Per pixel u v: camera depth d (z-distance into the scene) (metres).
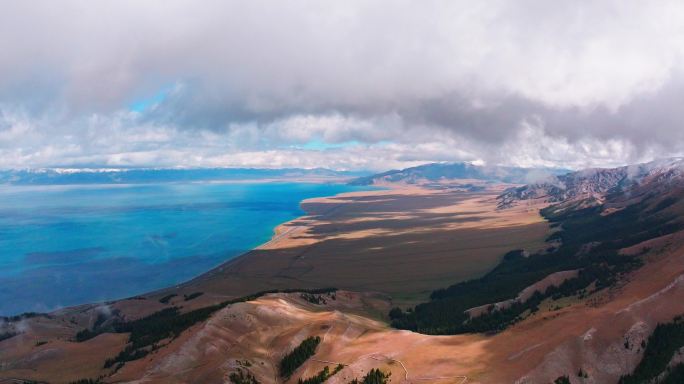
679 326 162.25
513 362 159.50
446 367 162.12
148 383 167.25
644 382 149.38
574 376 150.62
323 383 161.88
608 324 167.88
